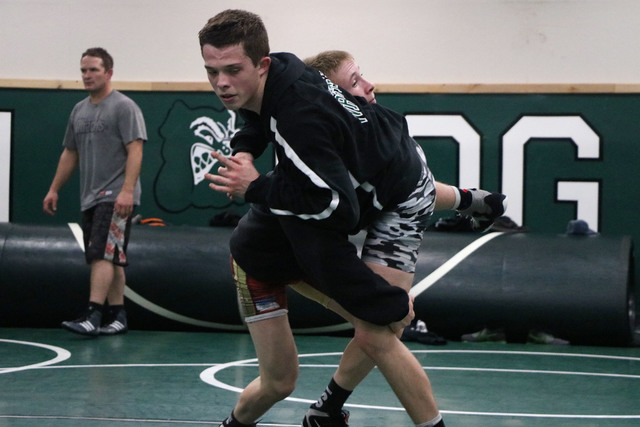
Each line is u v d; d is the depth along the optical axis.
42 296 9.45
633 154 10.73
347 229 3.57
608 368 7.21
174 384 6.04
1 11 11.66
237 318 9.26
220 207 11.29
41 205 11.48
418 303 8.95
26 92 11.52
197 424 4.80
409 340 8.73
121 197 8.41
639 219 10.69
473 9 11.13
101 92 8.64
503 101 10.97
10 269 9.47
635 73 10.84
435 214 10.84
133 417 4.96
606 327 8.59
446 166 11.05
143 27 11.54
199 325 9.40
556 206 10.88
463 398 5.75
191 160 11.34
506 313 8.79
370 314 3.54
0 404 5.29
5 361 7.08
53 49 11.61
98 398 5.50
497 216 4.48
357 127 3.62
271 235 3.94
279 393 4.14
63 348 7.86
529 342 8.88
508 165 10.95
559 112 10.87
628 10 10.85
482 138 11.00
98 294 8.49
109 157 8.55
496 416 5.16
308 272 3.71
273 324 4.07
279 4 11.40
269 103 3.60
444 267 9.00
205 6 11.48
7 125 11.53
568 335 8.77
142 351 7.76
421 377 3.65
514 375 6.74
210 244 9.46
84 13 11.61
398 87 11.12
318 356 7.61
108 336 8.78
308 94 3.55
